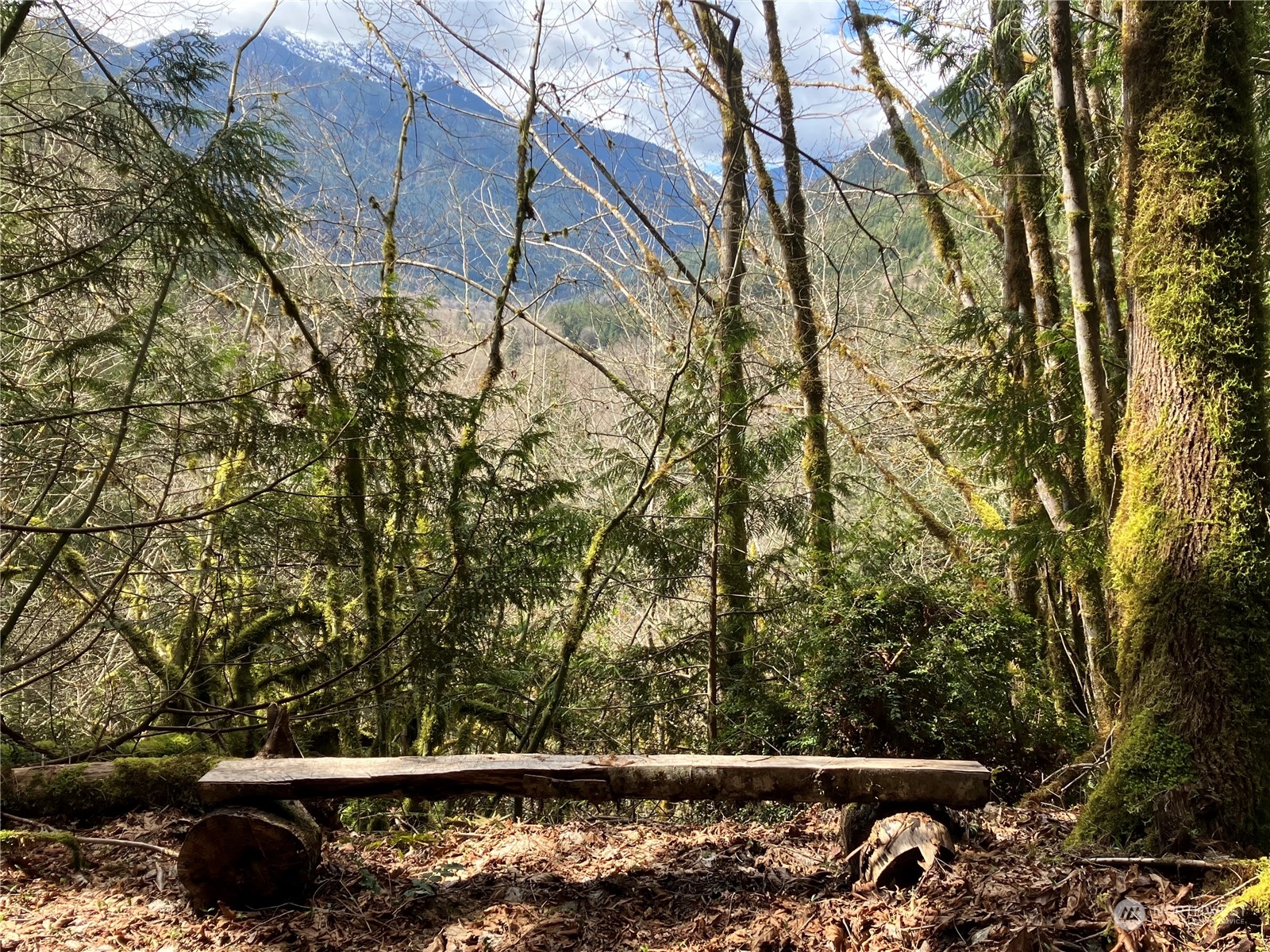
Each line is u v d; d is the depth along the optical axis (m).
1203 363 3.42
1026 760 5.67
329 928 3.17
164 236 4.79
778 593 6.43
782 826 4.02
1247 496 3.36
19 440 5.36
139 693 7.13
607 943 3.01
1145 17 3.53
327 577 6.59
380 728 6.18
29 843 3.74
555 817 5.87
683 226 8.59
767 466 6.30
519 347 12.52
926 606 5.86
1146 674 3.47
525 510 6.04
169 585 7.13
